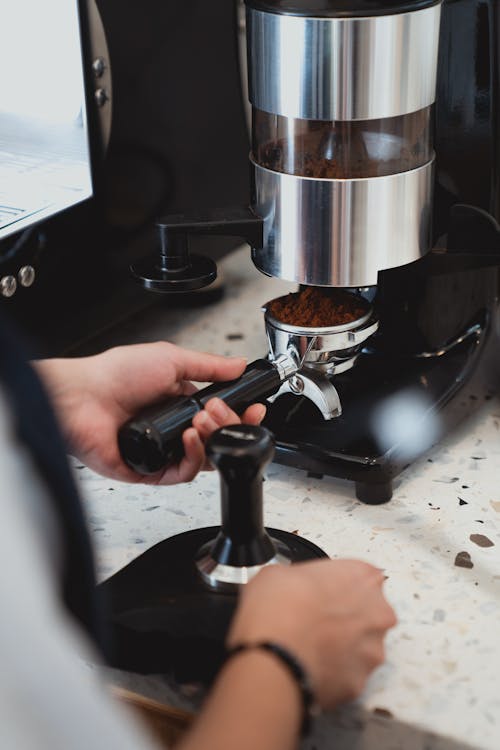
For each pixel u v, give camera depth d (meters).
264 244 0.70
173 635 0.58
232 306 0.99
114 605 0.59
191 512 0.71
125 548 0.67
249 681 0.43
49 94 0.81
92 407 0.65
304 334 0.67
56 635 0.33
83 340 0.87
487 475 0.74
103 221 0.86
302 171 0.66
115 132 0.85
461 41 0.71
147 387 0.66
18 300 0.80
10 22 0.77
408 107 0.65
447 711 0.54
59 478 0.35
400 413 0.74
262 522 0.60
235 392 0.64
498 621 0.60
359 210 0.66
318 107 0.64
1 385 0.34
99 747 0.33
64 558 0.37
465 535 0.68
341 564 0.52
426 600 0.62
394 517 0.70
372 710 0.54
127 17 0.83
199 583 0.60
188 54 0.91
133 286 0.92
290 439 0.73
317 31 0.61
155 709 0.59
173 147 0.92
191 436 0.61
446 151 0.74
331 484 0.74
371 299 0.78
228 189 1.03
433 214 0.74
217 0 0.93
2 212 0.80
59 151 0.83
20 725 0.31
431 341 0.79
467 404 0.80
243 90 1.05
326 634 0.47
